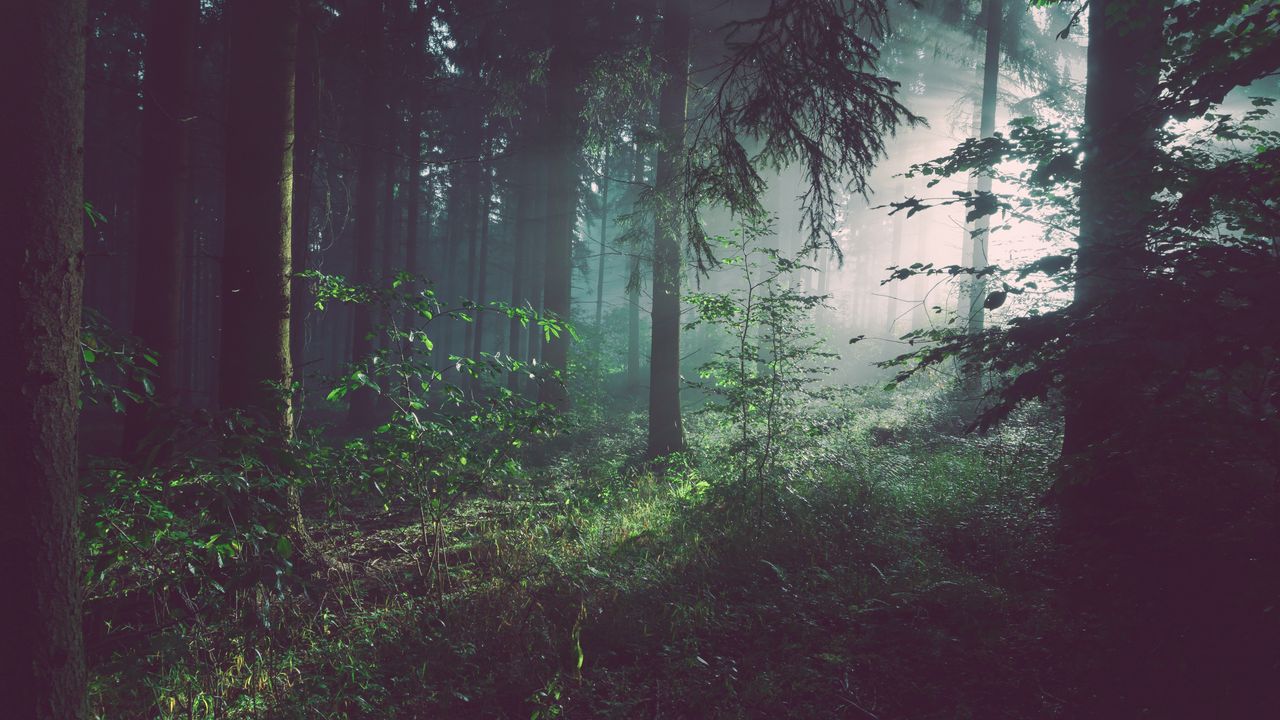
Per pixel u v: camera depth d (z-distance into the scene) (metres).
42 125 2.27
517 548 6.75
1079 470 3.21
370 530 8.08
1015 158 4.66
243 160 5.95
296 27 6.18
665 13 11.20
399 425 5.70
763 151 6.73
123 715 3.81
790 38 5.95
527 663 4.43
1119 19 5.14
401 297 5.98
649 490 9.22
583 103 14.34
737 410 7.84
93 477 4.20
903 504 7.19
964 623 4.55
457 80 23.45
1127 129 4.11
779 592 5.35
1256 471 2.85
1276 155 3.16
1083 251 3.36
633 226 10.41
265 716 3.89
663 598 5.33
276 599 5.05
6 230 2.21
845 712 3.77
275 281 6.07
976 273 3.67
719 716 3.77
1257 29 3.61
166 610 4.74
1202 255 2.93
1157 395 2.77
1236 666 2.66
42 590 2.33
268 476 4.96
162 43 10.30
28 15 2.24
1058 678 3.70
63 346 2.39
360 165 18.41
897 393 16.11
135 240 27.53
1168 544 2.79
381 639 4.83
